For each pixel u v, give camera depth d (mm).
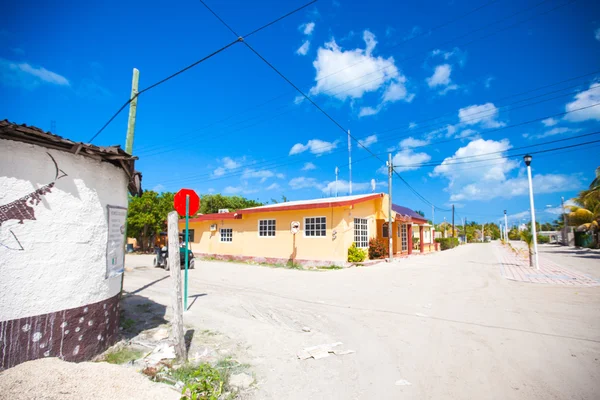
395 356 4941
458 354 4961
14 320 3766
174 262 4859
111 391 3316
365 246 18781
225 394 3787
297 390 3922
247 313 7566
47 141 4043
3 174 3756
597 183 30203
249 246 20109
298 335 5988
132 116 9688
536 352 4988
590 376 4172
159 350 5117
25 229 3895
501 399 3625
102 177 4816
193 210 8680
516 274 14031
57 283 4141
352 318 7094
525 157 15672
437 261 20250
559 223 58375
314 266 16797
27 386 3146
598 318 6836
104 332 4871
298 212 17906
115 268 5164
